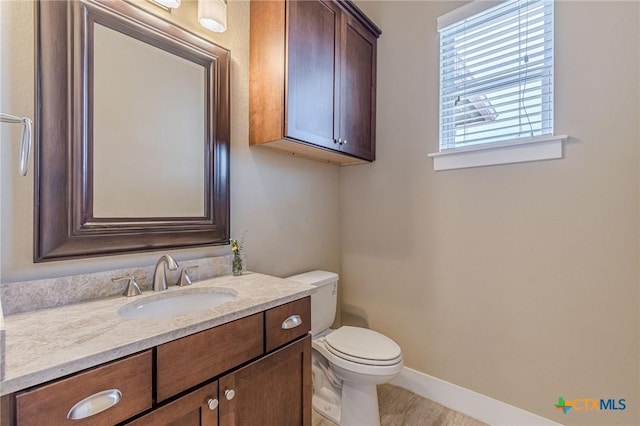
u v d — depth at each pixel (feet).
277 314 3.42
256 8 5.03
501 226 5.07
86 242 3.28
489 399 5.19
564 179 4.49
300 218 6.25
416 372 6.09
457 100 5.64
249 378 3.09
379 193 6.70
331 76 5.43
